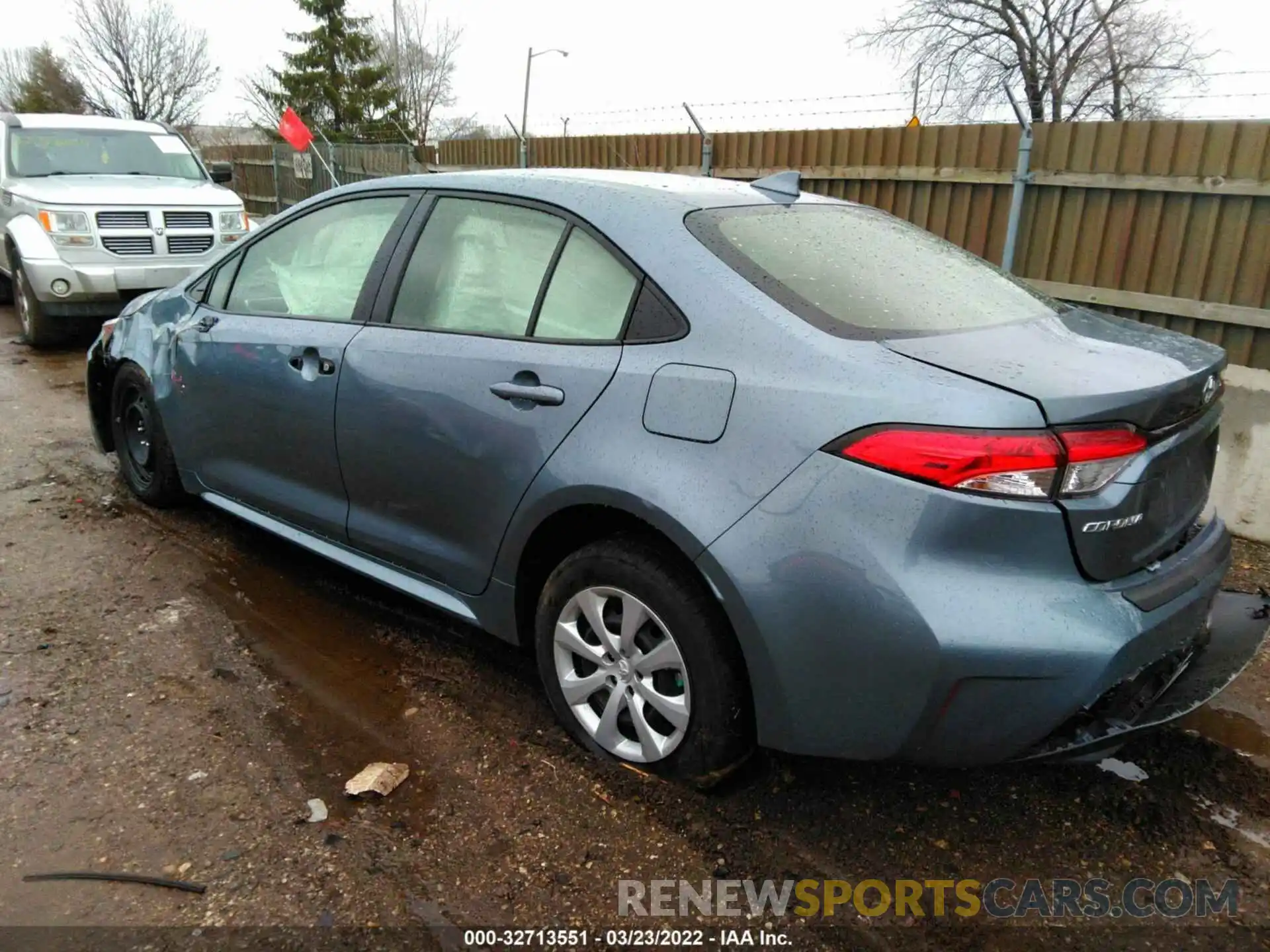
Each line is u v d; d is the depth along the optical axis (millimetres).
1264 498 4648
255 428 3721
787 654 2248
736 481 2293
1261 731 3107
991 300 2779
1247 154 4957
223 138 40844
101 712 3002
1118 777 2842
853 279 2635
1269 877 2455
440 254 3162
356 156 13688
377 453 3184
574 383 2623
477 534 2936
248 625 3621
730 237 2672
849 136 6812
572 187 2936
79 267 8172
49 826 2477
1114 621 2100
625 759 2738
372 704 3109
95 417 5027
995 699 2088
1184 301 5262
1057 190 5754
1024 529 2057
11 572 4012
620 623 2686
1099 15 20828
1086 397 2072
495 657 3443
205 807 2574
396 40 45656
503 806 2613
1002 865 2475
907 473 2088
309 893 2285
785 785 2729
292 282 3707
